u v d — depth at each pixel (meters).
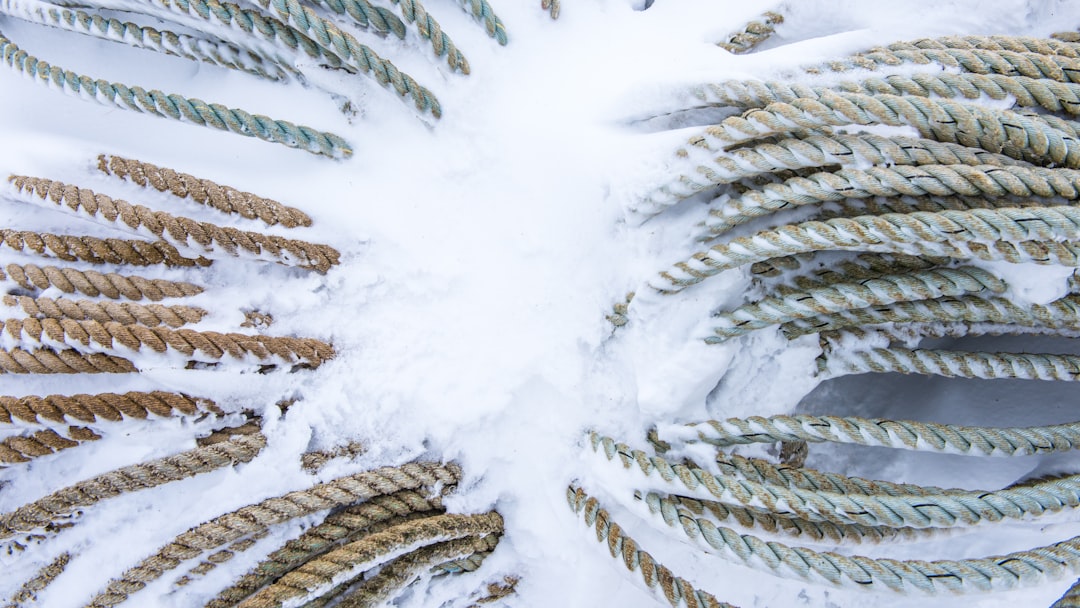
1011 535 1.04
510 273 1.04
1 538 0.96
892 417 1.12
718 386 1.03
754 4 1.08
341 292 1.04
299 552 0.98
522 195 1.04
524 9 1.08
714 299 0.98
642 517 0.99
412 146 1.05
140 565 0.95
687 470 0.97
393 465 1.01
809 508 0.93
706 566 1.04
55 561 0.97
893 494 0.99
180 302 1.02
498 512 1.05
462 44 1.05
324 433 1.01
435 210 1.04
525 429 1.03
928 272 0.93
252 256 1.02
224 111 1.01
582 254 1.03
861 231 0.87
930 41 1.02
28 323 0.96
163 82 1.08
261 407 1.02
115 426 0.97
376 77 1.00
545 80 1.06
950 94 0.95
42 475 0.98
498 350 1.02
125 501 0.98
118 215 1.00
